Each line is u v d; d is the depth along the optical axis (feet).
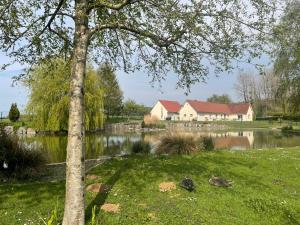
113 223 23.35
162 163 42.73
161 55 29.17
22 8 26.02
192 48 26.94
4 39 26.81
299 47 25.85
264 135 143.13
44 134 121.19
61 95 116.16
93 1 22.35
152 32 25.32
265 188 34.40
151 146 60.64
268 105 310.24
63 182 34.04
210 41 25.86
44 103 117.50
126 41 28.76
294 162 47.96
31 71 29.35
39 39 28.32
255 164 45.70
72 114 21.21
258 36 25.35
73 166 20.98
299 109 130.72
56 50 30.68
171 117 337.72
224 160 47.24
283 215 27.22
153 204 27.58
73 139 21.08
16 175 39.63
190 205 27.73
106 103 207.82
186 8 23.97
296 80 114.52
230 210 27.37
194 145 56.39
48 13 27.81
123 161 45.50
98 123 130.11
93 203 26.99
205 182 34.63
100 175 36.81
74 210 20.84
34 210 25.27
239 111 334.85
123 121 216.54
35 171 41.29
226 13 24.58
